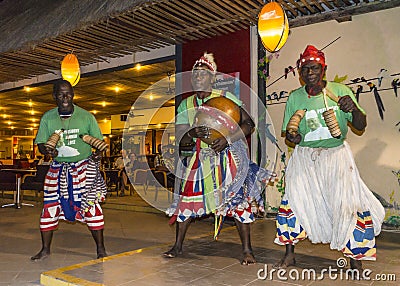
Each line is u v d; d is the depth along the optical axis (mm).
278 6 4027
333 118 2678
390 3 4836
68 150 3424
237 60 5895
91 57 7219
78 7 5812
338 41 5227
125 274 2822
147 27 5672
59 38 6008
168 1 4754
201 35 6047
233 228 4715
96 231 3533
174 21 5430
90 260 3539
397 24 4863
